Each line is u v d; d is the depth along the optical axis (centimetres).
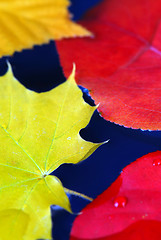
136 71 41
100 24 45
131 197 33
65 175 35
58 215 33
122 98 38
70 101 35
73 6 47
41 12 45
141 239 31
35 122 35
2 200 32
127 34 44
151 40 43
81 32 44
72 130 35
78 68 41
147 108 38
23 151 34
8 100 35
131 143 36
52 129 35
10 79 35
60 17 45
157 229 31
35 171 34
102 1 48
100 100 38
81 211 32
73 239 31
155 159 35
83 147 35
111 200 33
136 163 35
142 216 32
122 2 47
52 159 34
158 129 36
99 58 42
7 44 43
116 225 32
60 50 42
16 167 34
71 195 34
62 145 35
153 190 33
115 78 40
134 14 46
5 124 35
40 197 32
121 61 41
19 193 33
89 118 35
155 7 46
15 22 44
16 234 31
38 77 40
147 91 39
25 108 35
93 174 35
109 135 37
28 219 31
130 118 37
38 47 43
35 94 35
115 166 35
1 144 34
